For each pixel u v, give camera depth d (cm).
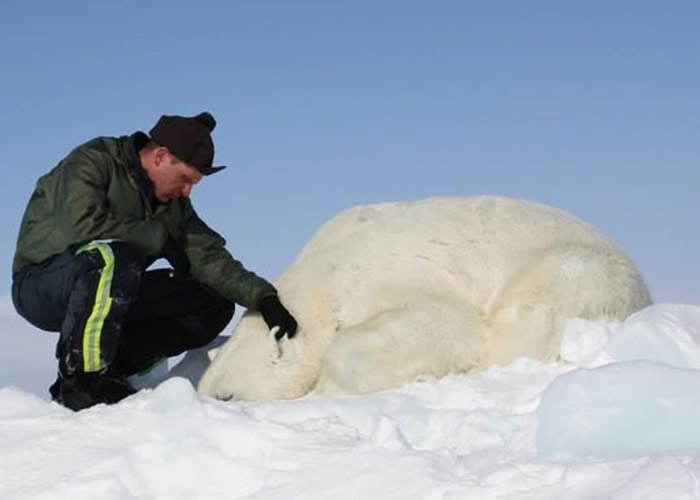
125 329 634
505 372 533
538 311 555
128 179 585
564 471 361
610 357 495
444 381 529
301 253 629
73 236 561
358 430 442
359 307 585
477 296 581
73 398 546
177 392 449
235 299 611
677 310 512
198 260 619
